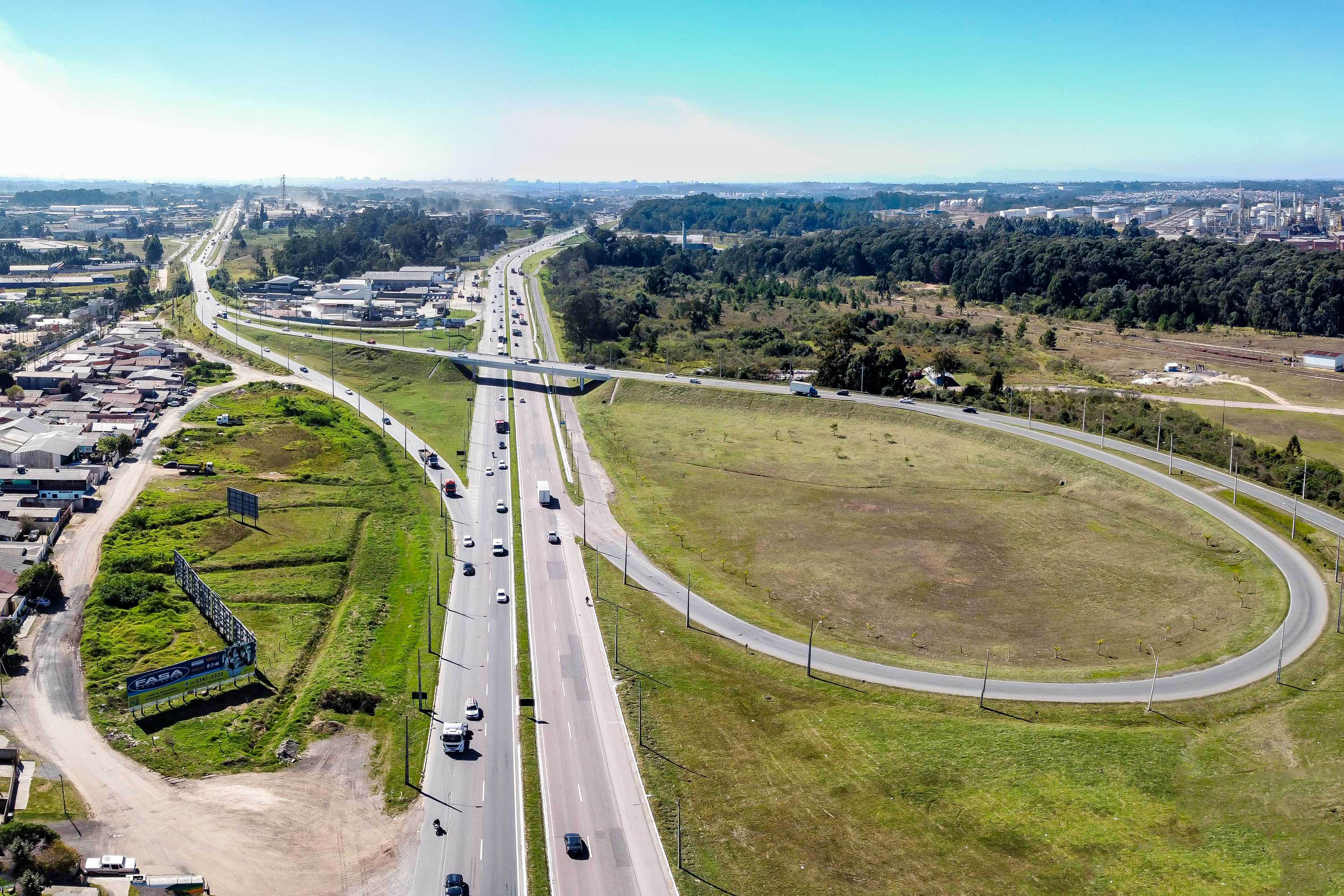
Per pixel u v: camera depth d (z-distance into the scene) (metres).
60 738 107.12
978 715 115.75
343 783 101.62
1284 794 100.00
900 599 149.00
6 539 157.50
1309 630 135.50
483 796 100.12
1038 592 151.38
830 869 90.06
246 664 120.31
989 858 91.81
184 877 86.56
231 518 172.25
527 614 140.75
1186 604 146.50
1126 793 101.31
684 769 105.12
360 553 161.75
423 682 121.38
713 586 151.75
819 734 111.56
